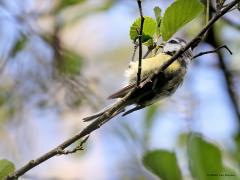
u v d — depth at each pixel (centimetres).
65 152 627
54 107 1112
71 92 1062
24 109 1131
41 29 1154
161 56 732
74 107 1080
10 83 1127
